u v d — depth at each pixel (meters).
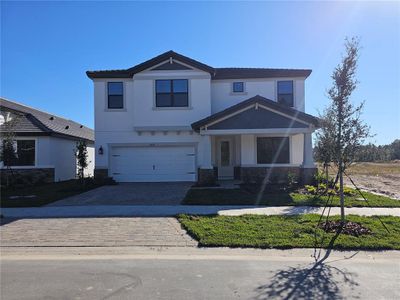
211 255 6.95
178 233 8.54
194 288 5.15
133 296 4.86
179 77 20.47
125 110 20.95
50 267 6.23
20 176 21.92
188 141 20.83
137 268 6.12
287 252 7.10
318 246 7.37
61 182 22.88
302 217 9.84
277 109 17.75
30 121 22.98
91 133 33.12
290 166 20.39
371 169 39.25
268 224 9.09
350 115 8.84
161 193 15.48
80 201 13.50
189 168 20.94
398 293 4.96
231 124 17.86
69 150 25.55
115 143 20.91
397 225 8.91
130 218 10.22
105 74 20.83
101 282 5.43
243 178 20.50
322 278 5.59
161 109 20.47
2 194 16.08
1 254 7.12
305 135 17.89
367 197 13.74
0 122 21.92
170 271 5.95
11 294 4.97
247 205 12.18
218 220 9.62
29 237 8.31
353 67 8.81
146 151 21.00
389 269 6.04
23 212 11.31
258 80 21.20
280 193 14.92
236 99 21.22
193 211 11.11
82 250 7.36
